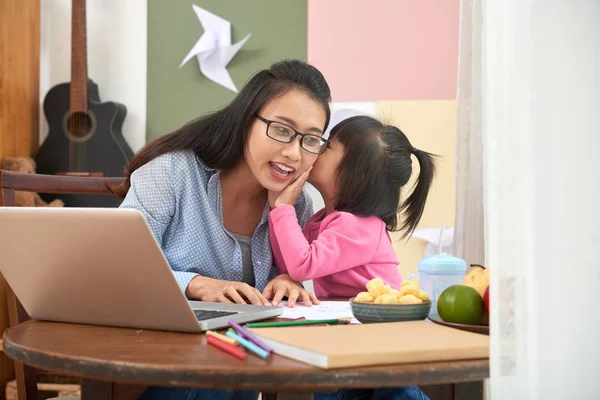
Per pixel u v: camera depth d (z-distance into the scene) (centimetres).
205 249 149
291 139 140
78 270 91
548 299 68
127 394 84
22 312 139
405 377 69
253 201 156
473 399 84
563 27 70
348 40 317
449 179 300
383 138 154
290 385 67
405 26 314
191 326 88
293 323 94
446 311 94
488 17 73
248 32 325
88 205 321
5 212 91
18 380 133
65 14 332
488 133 72
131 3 330
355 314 102
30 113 324
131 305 90
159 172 146
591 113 70
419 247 290
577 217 69
